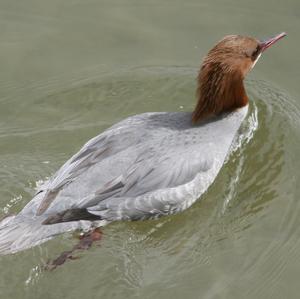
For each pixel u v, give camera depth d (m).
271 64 15.35
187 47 15.65
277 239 11.88
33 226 11.05
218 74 12.65
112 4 16.66
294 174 13.19
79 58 15.50
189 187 11.84
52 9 16.56
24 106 14.52
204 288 10.97
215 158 12.20
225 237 11.96
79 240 11.72
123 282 11.03
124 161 11.59
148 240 11.88
